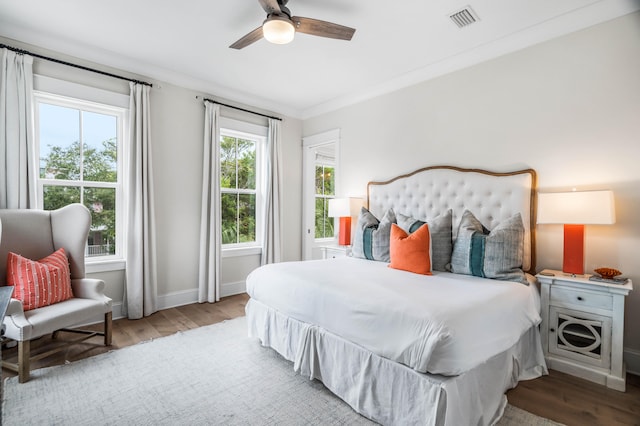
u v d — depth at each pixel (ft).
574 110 8.54
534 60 9.18
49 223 9.40
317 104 15.62
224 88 13.56
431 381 5.16
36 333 7.18
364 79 12.57
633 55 7.75
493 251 8.32
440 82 11.26
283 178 16.08
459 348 5.13
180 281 12.76
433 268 9.39
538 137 9.13
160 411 6.23
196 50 10.48
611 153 8.03
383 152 13.10
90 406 6.33
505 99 9.73
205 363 8.09
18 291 7.77
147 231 11.44
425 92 11.69
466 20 8.65
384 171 13.08
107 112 11.17
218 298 13.23
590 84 8.30
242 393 6.84
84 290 8.90
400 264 9.00
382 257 10.55
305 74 12.17
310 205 16.84
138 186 11.15
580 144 8.46
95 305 8.46
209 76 12.47
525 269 9.07
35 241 8.98
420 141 11.84
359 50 10.30
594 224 7.73
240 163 14.80
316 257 17.24
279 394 6.83
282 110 15.80
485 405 5.78
